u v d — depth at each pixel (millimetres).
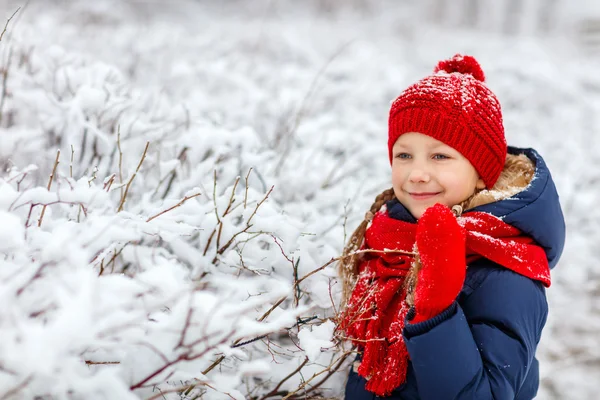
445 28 15398
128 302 1094
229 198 1913
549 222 1548
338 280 1899
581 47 12344
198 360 1244
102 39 5777
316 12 14641
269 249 2072
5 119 2521
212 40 6906
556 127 5352
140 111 2775
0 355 950
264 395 1820
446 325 1328
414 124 1627
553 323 3049
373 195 2988
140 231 1522
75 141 2311
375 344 1516
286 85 5043
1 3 5797
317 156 3227
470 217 1533
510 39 12625
